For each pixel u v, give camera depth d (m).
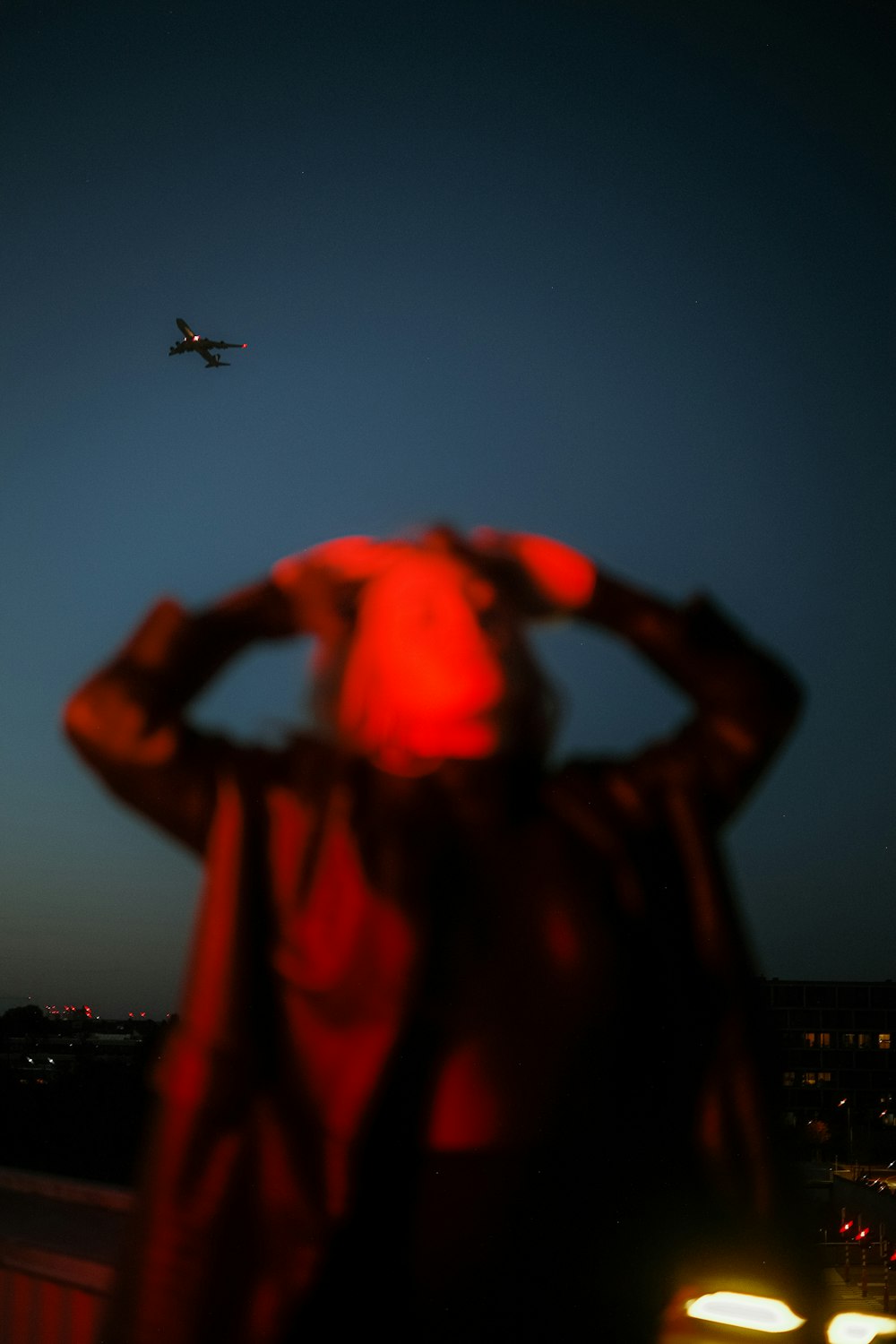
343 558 1.39
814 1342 1.25
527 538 1.42
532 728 1.38
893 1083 80.12
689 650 1.38
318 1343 1.17
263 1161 1.21
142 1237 1.21
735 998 1.32
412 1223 1.20
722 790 1.37
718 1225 1.28
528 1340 1.18
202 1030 1.25
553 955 1.26
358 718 1.35
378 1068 1.21
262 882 1.29
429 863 1.26
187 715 1.35
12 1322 2.10
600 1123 1.24
